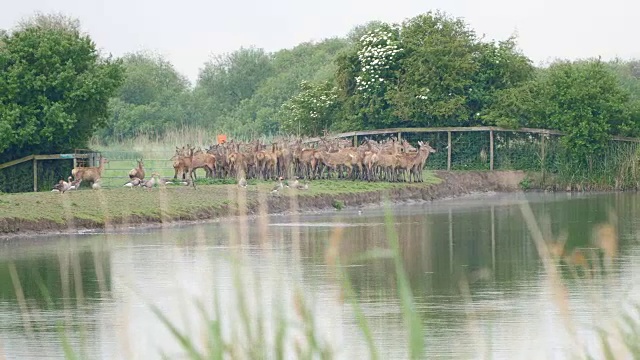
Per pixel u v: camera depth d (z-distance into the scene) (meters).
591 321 37.22
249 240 64.12
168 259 55.62
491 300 43.94
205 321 17.02
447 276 51.47
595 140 118.06
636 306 24.44
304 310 17.61
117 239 66.44
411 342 15.73
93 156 98.25
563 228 74.50
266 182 99.81
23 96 93.88
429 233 72.44
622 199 105.31
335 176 109.38
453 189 112.56
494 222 80.75
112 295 44.91
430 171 118.12
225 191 88.44
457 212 90.94
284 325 17.09
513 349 33.78
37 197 79.50
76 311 41.56
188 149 103.50
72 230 69.81
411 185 106.25
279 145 107.25
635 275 48.72
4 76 93.31
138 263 54.44
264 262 47.84
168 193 85.38
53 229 69.88
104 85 96.75
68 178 92.88
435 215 87.81
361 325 17.12
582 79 119.00
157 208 77.06
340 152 106.88
